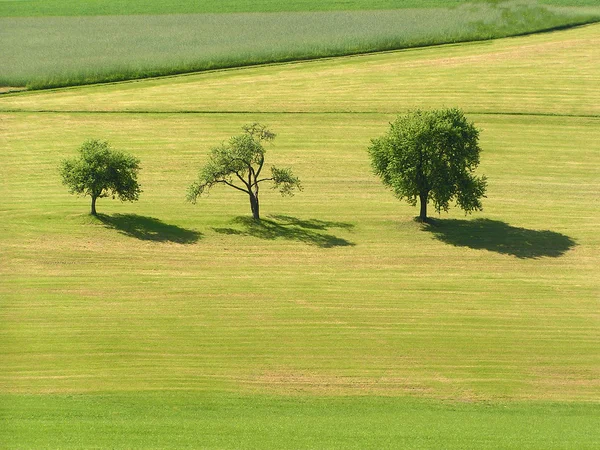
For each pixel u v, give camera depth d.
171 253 117.19
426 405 80.06
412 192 130.75
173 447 67.56
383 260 117.75
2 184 143.88
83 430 70.69
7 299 100.69
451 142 129.88
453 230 130.25
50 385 81.25
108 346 90.19
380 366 88.12
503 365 89.38
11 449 66.38
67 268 110.38
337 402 80.00
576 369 89.06
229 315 98.94
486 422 75.62
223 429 71.69
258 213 132.50
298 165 155.88
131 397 79.12
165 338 92.62
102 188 126.81
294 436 70.62
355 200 141.75
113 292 103.94
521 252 121.69
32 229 122.69
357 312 101.00
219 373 85.31
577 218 136.00
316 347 91.88
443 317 100.50
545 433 72.88
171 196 140.50
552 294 108.00
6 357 86.88
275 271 112.62
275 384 83.44
